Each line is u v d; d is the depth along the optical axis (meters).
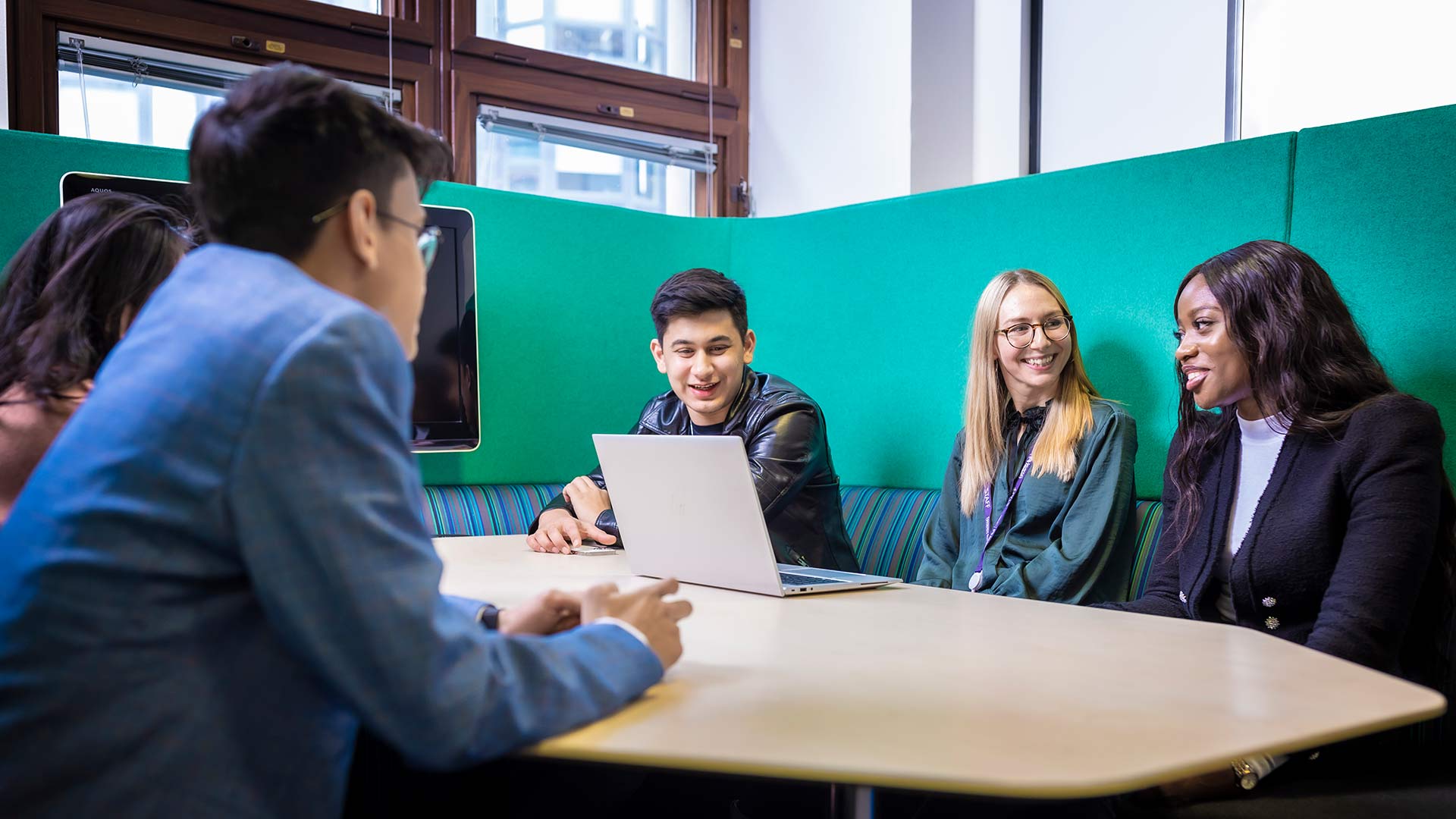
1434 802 1.47
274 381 0.82
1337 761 1.60
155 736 0.82
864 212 3.23
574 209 3.34
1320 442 1.73
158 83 3.13
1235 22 3.28
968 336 2.96
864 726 0.91
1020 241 2.84
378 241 1.01
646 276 3.50
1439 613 1.69
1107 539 2.19
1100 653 1.22
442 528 2.97
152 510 0.82
